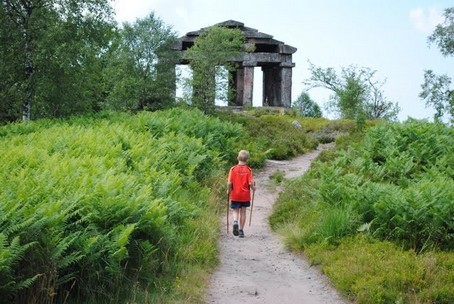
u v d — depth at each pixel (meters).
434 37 45.66
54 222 7.24
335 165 17.09
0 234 6.25
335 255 9.98
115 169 12.07
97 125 24.14
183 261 9.38
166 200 10.69
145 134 20.28
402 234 10.44
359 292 8.20
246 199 12.33
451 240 10.20
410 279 8.37
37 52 28.42
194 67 35.50
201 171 16.95
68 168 10.82
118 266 7.55
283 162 23.36
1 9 28.25
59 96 29.27
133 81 35.59
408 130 19.58
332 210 11.75
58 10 29.56
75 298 7.25
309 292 8.80
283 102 56.31
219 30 36.72
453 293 7.96
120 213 8.37
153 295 7.71
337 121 37.22
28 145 15.98
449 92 46.25
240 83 57.47
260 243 11.81
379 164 17.67
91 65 30.45
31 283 6.62
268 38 56.16
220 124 25.34
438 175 14.64
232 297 8.42
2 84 29.28
